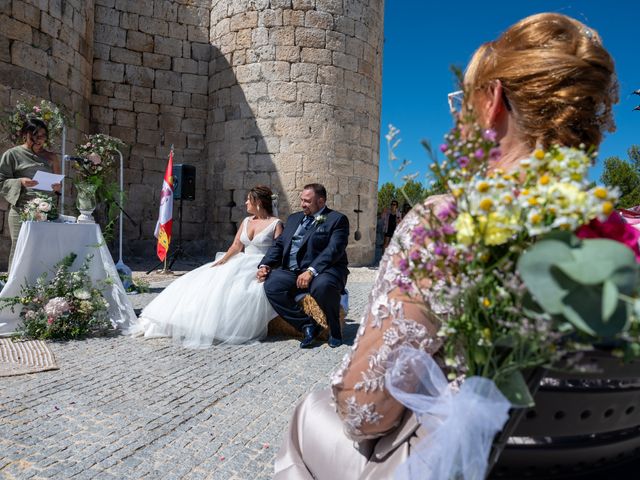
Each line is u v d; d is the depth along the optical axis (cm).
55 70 947
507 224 71
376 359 89
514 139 92
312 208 465
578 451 86
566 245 64
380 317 89
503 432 78
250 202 515
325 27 1073
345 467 108
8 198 491
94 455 233
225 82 1137
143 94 1156
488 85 94
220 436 261
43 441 244
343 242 452
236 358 405
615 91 93
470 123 81
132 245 1154
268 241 499
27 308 445
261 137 1081
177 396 314
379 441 101
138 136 1155
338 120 1087
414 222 90
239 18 1105
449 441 78
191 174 926
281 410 299
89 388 320
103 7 1112
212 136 1177
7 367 350
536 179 75
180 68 1183
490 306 74
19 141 555
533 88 87
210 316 443
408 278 86
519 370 76
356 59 1109
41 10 905
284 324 487
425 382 87
